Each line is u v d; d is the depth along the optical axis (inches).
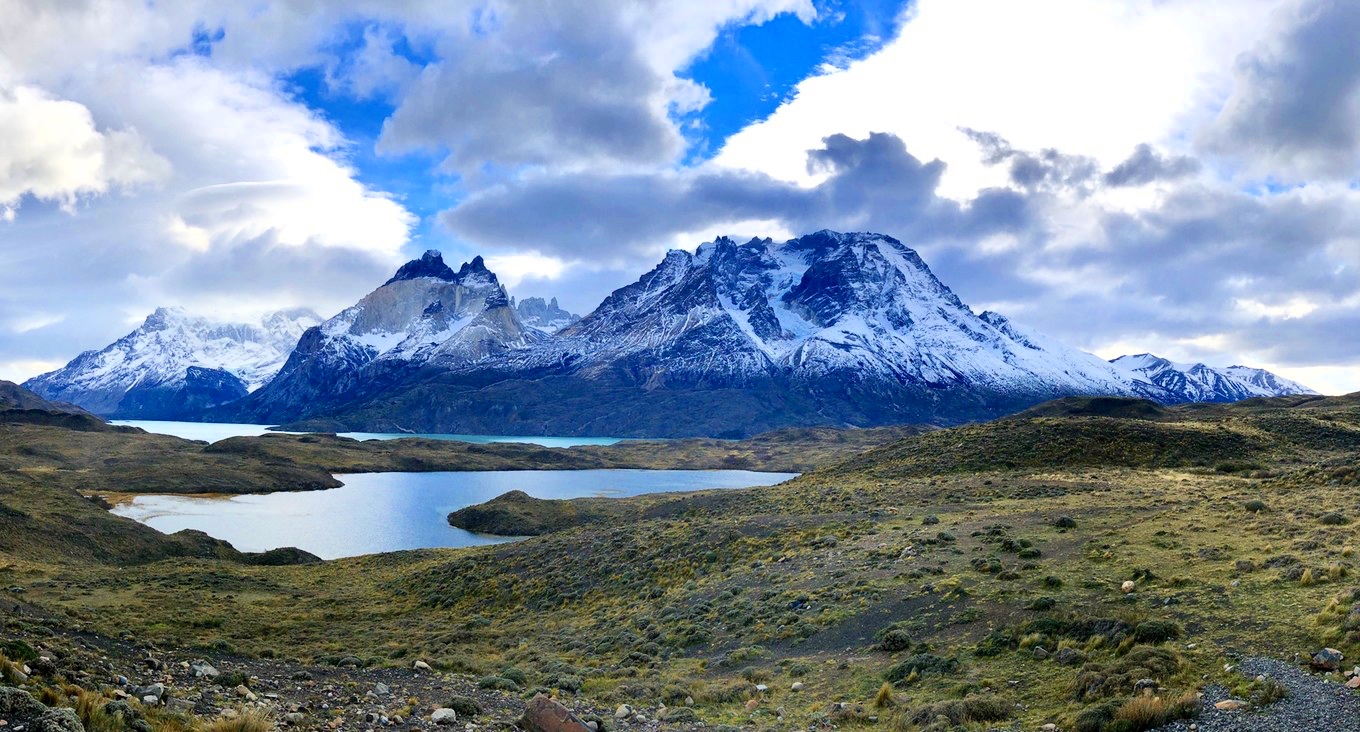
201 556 3408.0
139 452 7687.0
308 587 2551.7
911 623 1171.3
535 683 1139.9
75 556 3090.6
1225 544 1311.5
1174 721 668.7
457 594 2261.3
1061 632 994.7
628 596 1916.8
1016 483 2672.2
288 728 732.0
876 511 2298.2
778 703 968.3
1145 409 7007.9
